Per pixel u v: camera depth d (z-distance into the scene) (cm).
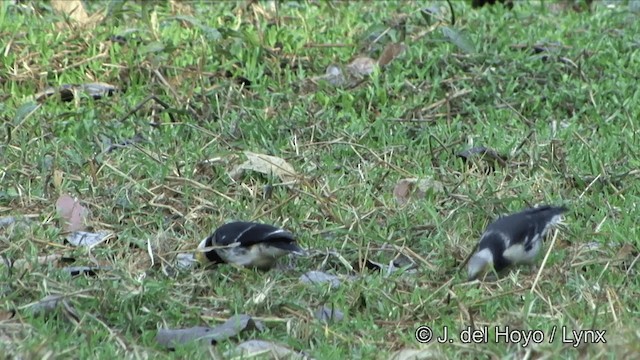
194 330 821
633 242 966
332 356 786
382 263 948
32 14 1511
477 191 1071
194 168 1120
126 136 1210
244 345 804
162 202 1056
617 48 1443
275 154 1163
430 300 870
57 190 1072
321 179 1105
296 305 861
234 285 906
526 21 1554
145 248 969
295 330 836
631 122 1242
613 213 1033
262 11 1523
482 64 1380
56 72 1358
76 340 806
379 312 868
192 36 1445
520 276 916
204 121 1255
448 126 1241
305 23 1478
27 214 1037
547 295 878
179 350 794
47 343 782
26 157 1141
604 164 1128
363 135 1204
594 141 1197
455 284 894
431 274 927
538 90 1341
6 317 837
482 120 1269
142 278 898
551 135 1209
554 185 1088
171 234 997
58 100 1305
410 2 1598
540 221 910
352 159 1166
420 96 1303
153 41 1404
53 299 848
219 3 1588
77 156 1138
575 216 1035
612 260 929
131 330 833
